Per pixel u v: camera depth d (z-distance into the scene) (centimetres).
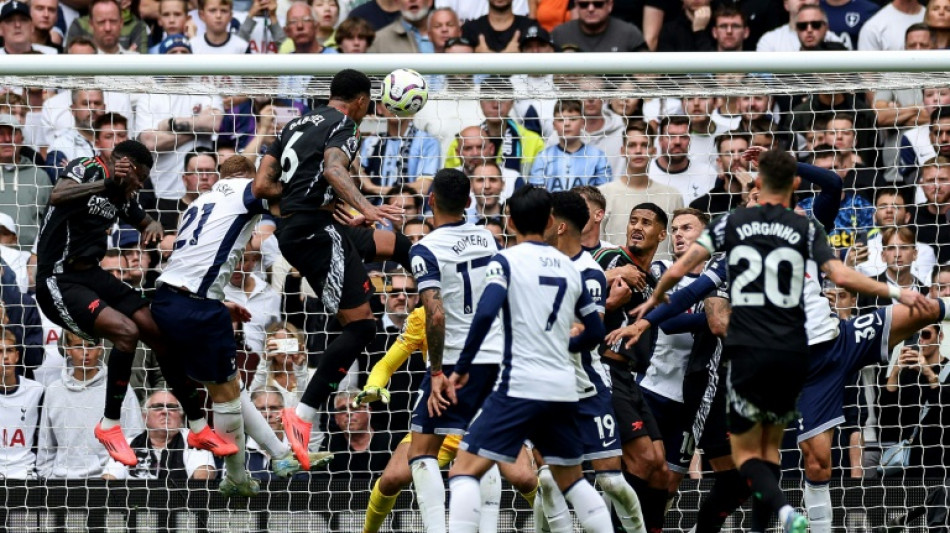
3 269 3108
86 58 2562
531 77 2894
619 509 2347
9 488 2834
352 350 2377
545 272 2084
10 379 2994
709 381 2533
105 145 3341
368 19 3622
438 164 3294
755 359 1956
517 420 2044
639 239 2506
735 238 2000
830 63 2598
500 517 2883
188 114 3394
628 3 3619
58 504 2842
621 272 2444
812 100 3319
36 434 2997
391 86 2430
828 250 1978
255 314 3038
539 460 2606
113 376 2402
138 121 3381
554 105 3331
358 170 3281
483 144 3269
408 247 2527
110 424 2441
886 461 2902
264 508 2875
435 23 3591
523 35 3559
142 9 3609
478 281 2284
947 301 2972
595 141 3356
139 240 3188
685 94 2750
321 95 2812
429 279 2238
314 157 2316
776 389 1962
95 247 2372
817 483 2386
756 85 2864
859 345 2409
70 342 3019
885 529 2794
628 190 3234
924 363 2912
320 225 2336
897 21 3541
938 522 2747
